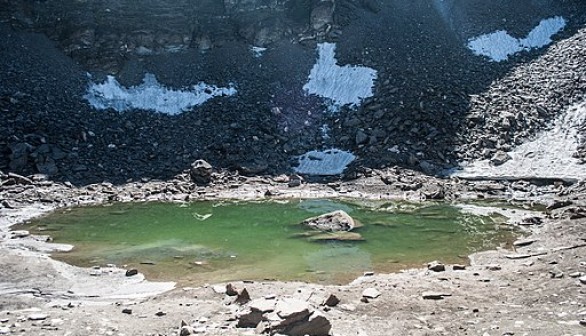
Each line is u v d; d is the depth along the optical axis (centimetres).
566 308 976
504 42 4141
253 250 1612
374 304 1059
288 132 3334
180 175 2825
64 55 3759
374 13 4403
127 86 3725
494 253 1540
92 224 1969
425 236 1783
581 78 3456
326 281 1291
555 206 2150
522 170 2756
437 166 2873
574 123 3123
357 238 1759
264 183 2797
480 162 2889
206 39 4122
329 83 3778
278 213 2180
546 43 4097
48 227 1906
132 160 2950
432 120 3150
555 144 2980
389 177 2741
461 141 3028
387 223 1986
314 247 1648
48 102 3234
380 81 3653
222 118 3403
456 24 4334
